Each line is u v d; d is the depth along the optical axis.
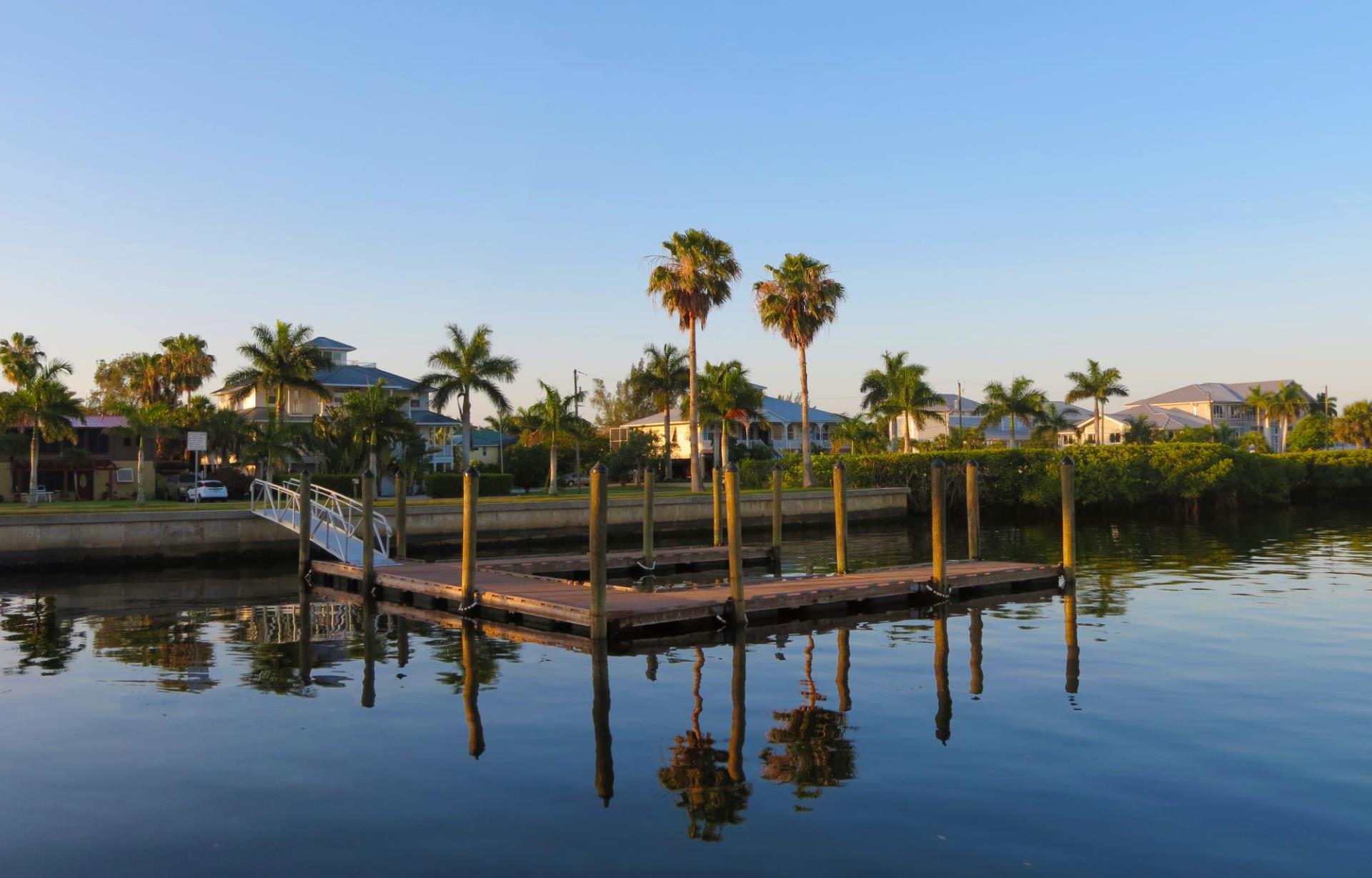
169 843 9.17
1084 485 62.25
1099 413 92.56
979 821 9.40
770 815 9.65
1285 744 11.80
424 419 77.94
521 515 43.25
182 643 19.91
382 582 26.84
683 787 10.53
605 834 9.23
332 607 25.28
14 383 82.06
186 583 30.91
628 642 19.59
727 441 80.25
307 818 9.76
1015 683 15.32
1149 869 8.33
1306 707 13.52
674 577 32.00
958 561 30.53
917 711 13.66
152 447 64.19
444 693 15.20
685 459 92.69
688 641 19.66
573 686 15.63
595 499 19.47
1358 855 8.57
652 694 15.00
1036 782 10.48
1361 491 77.31
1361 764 10.99
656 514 47.75
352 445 58.56
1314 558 35.09
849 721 13.18
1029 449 64.88
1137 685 15.01
